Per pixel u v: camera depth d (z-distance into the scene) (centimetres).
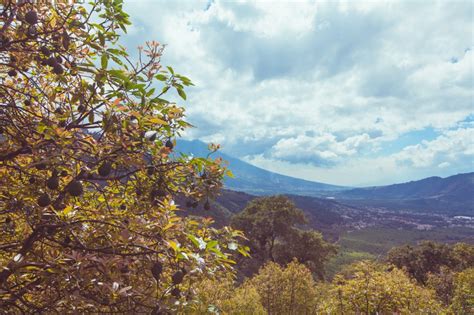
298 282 1529
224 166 329
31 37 252
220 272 345
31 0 263
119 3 273
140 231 272
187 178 337
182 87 281
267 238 4688
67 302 242
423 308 906
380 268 1150
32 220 278
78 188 231
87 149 256
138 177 316
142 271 279
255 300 1198
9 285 282
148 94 266
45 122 251
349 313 920
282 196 4709
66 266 242
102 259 236
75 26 266
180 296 284
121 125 256
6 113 265
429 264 3738
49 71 314
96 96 262
